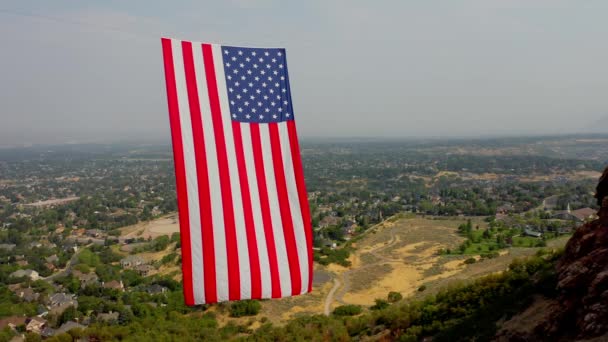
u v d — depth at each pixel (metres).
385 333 30.77
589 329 14.25
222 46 12.62
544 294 20.22
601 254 15.93
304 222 12.91
